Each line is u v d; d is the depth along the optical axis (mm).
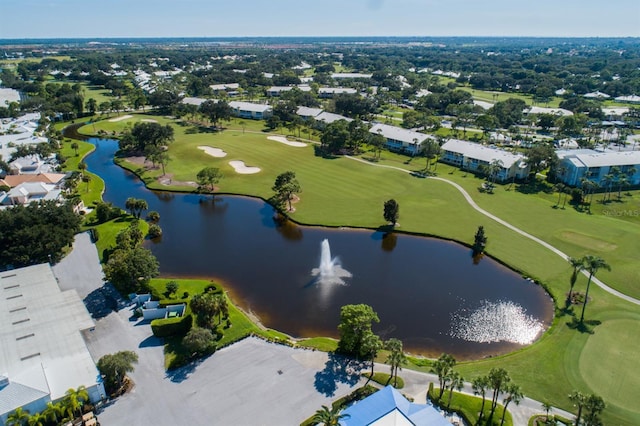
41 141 184750
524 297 89250
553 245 108125
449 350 74250
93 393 60281
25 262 94375
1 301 77188
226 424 57656
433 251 107438
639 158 155125
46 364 62844
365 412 55562
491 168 150250
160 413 59438
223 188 148125
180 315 80062
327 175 158375
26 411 55469
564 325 79312
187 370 67188
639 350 72125
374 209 129500
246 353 71125
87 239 109625
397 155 185625
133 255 84875
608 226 118312
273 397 62094
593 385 64750
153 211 131000
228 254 106000
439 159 179375
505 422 57719
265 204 137125
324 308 84938
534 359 70500
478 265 101375
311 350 71938
